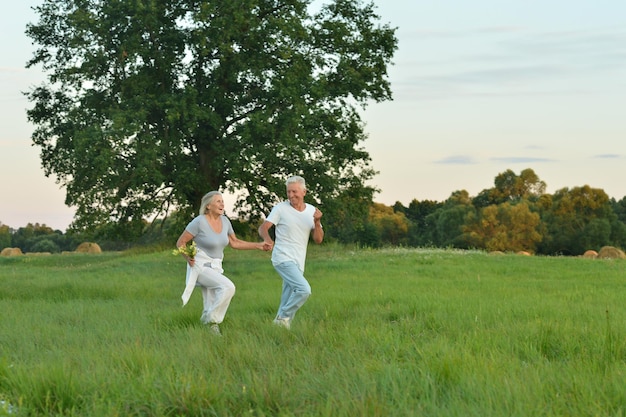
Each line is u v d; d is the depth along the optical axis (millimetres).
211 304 10102
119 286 16297
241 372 5992
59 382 5246
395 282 17891
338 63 38750
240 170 36312
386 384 5395
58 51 38719
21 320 10141
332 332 8461
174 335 8602
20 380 5414
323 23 38625
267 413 4770
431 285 16953
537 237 95938
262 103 38406
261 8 38406
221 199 9992
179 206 38375
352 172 40469
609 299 13422
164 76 37906
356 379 5539
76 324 9914
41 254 45438
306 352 6988
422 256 28391
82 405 4973
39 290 15414
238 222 40688
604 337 7457
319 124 37969
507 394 5047
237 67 36594
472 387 5309
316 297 13656
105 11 35875
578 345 7492
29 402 5020
